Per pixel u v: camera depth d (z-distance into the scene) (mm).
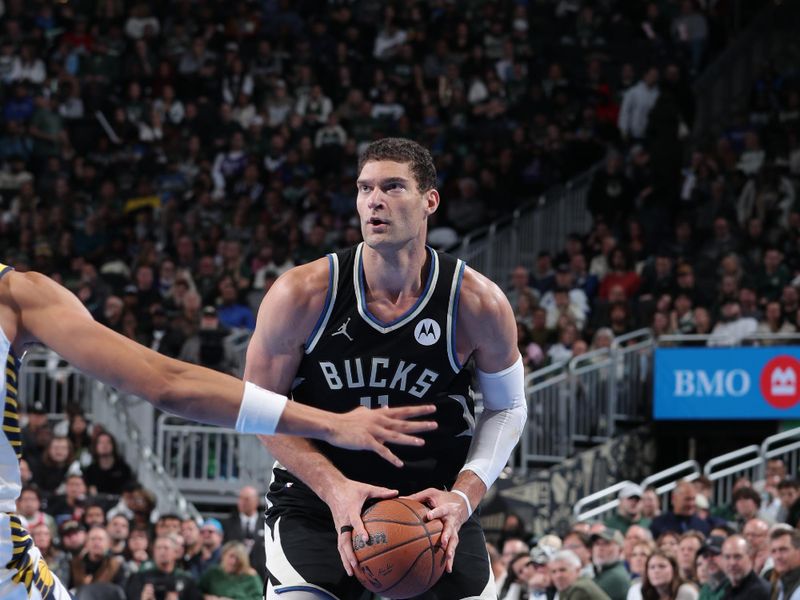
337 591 4906
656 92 21500
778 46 23125
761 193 18938
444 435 4988
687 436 15828
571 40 23484
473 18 24094
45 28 24641
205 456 15203
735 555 9219
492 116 22125
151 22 24250
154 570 11086
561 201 20469
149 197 21094
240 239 20156
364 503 4770
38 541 11266
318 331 4836
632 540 10938
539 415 15281
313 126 22156
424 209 4793
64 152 22219
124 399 15477
